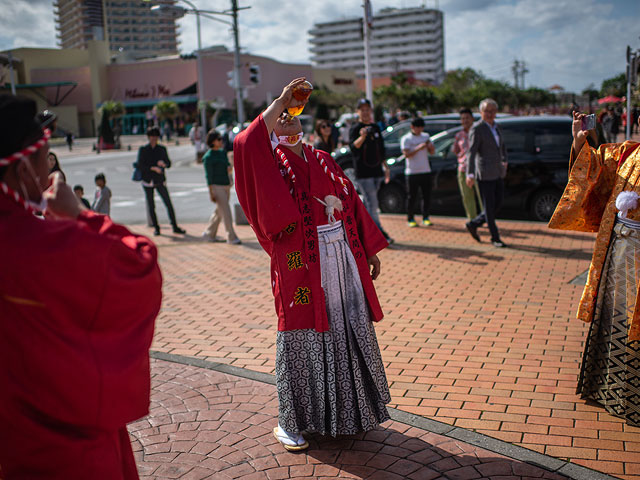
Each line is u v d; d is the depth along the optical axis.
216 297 6.40
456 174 10.47
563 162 9.43
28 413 1.64
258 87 71.31
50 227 1.63
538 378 4.05
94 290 1.63
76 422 1.68
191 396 3.98
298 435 3.32
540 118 9.82
